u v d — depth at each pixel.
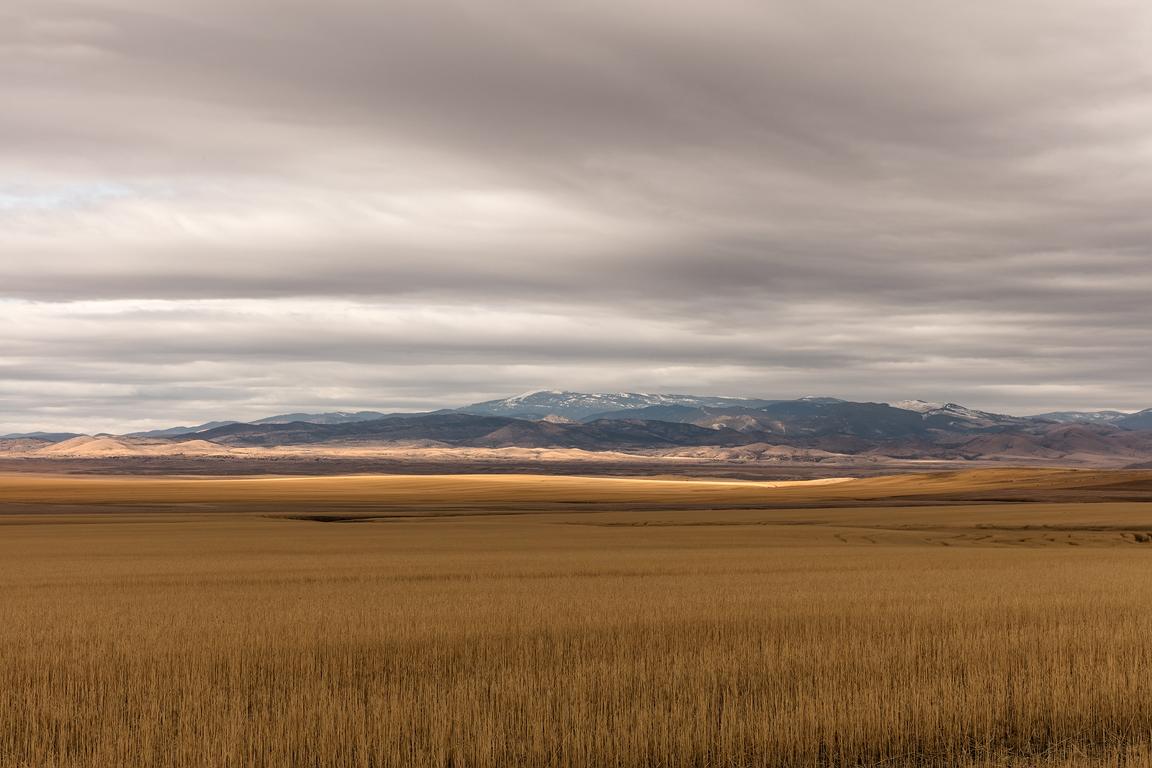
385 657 18.59
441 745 12.16
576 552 56.22
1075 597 28.09
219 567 45.97
